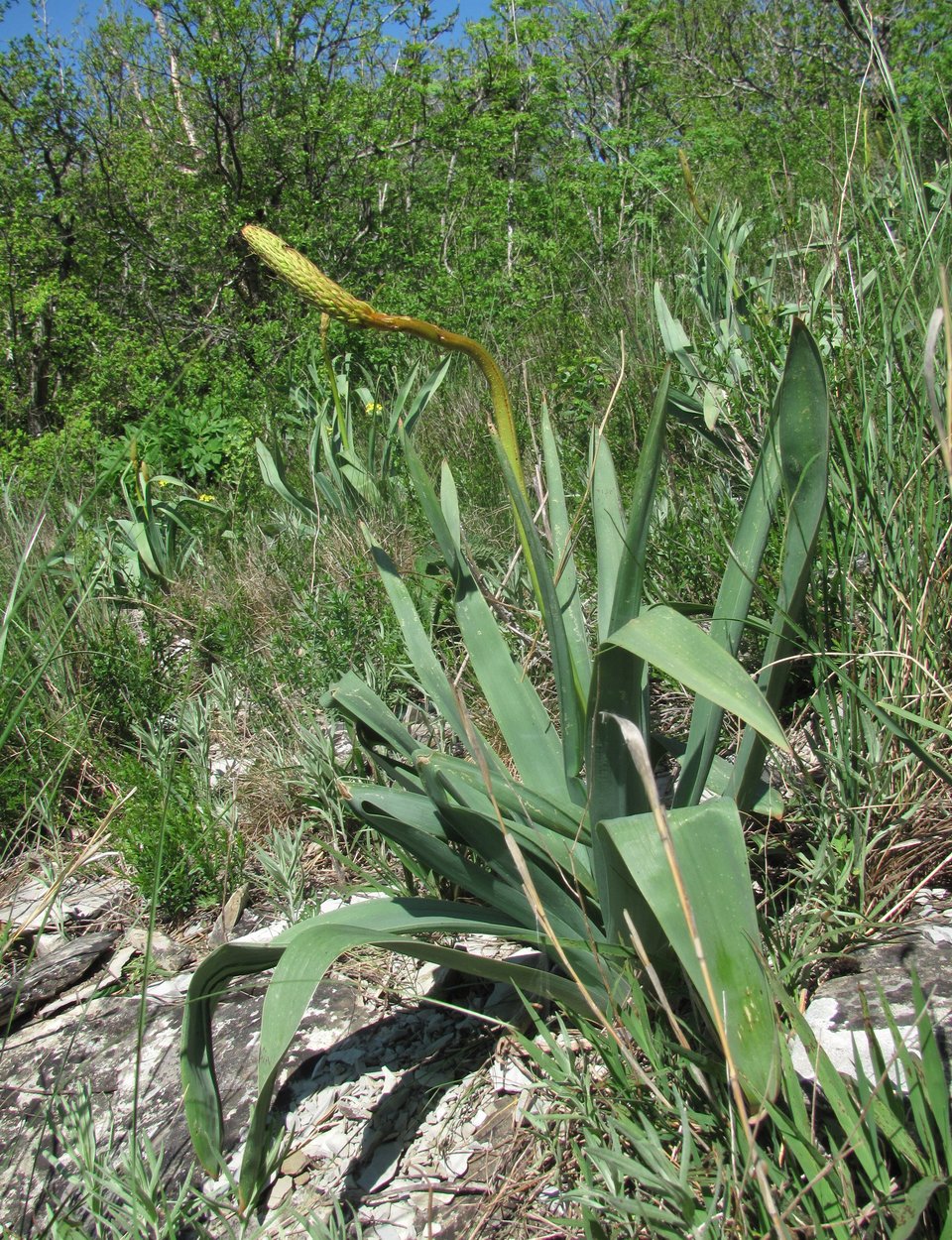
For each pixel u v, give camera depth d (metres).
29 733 1.41
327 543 1.98
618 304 2.62
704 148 4.50
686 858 0.66
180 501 2.40
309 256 4.75
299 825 1.21
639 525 0.72
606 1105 0.75
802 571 0.80
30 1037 1.04
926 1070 0.62
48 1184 0.86
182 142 5.29
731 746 1.13
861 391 1.04
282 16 4.95
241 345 4.48
